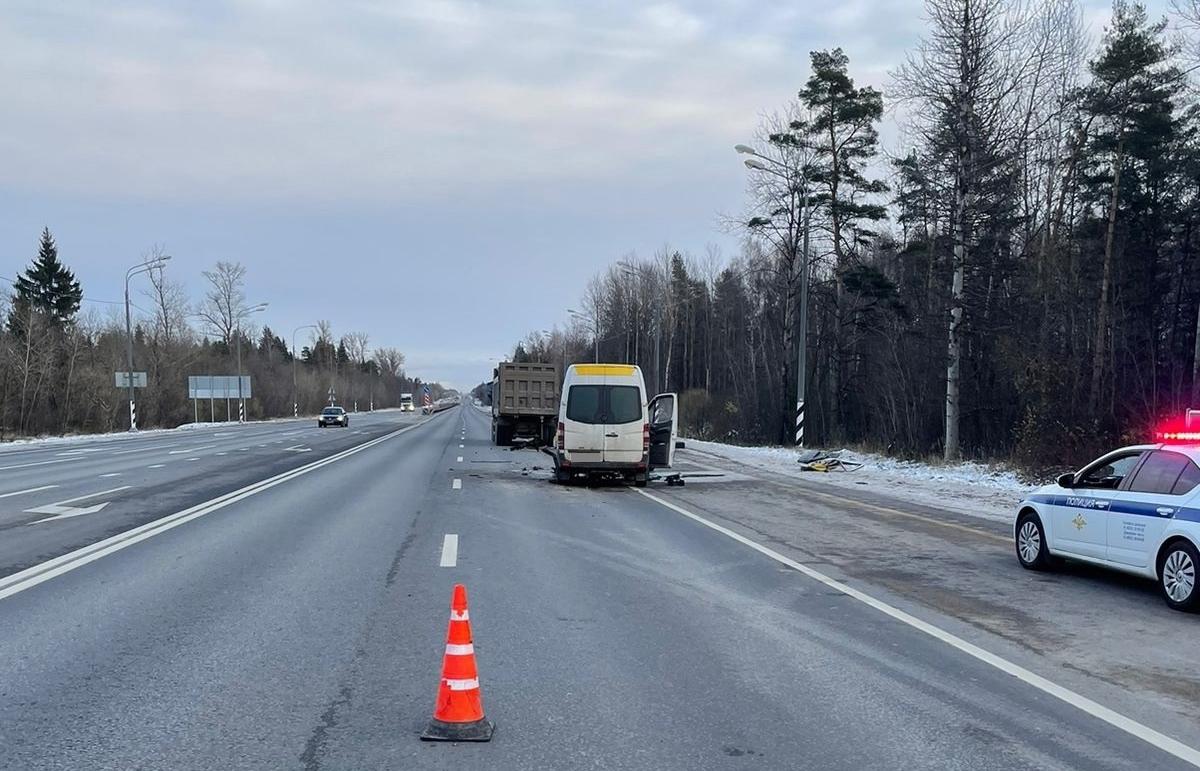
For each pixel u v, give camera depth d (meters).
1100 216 39.38
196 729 5.14
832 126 43.84
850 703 5.73
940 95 29.41
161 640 7.02
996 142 30.11
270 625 7.53
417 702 5.67
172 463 26.83
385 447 37.12
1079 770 4.68
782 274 52.69
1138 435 20.89
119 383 59.19
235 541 11.91
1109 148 36.16
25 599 8.38
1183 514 8.51
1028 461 22.38
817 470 26.08
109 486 19.33
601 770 4.64
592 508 16.59
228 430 61.22
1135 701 5.81
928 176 33.03
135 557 10.65
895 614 8.22
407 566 10.31
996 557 11.51
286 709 5.50
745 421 50.16
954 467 25.48
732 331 81.62
